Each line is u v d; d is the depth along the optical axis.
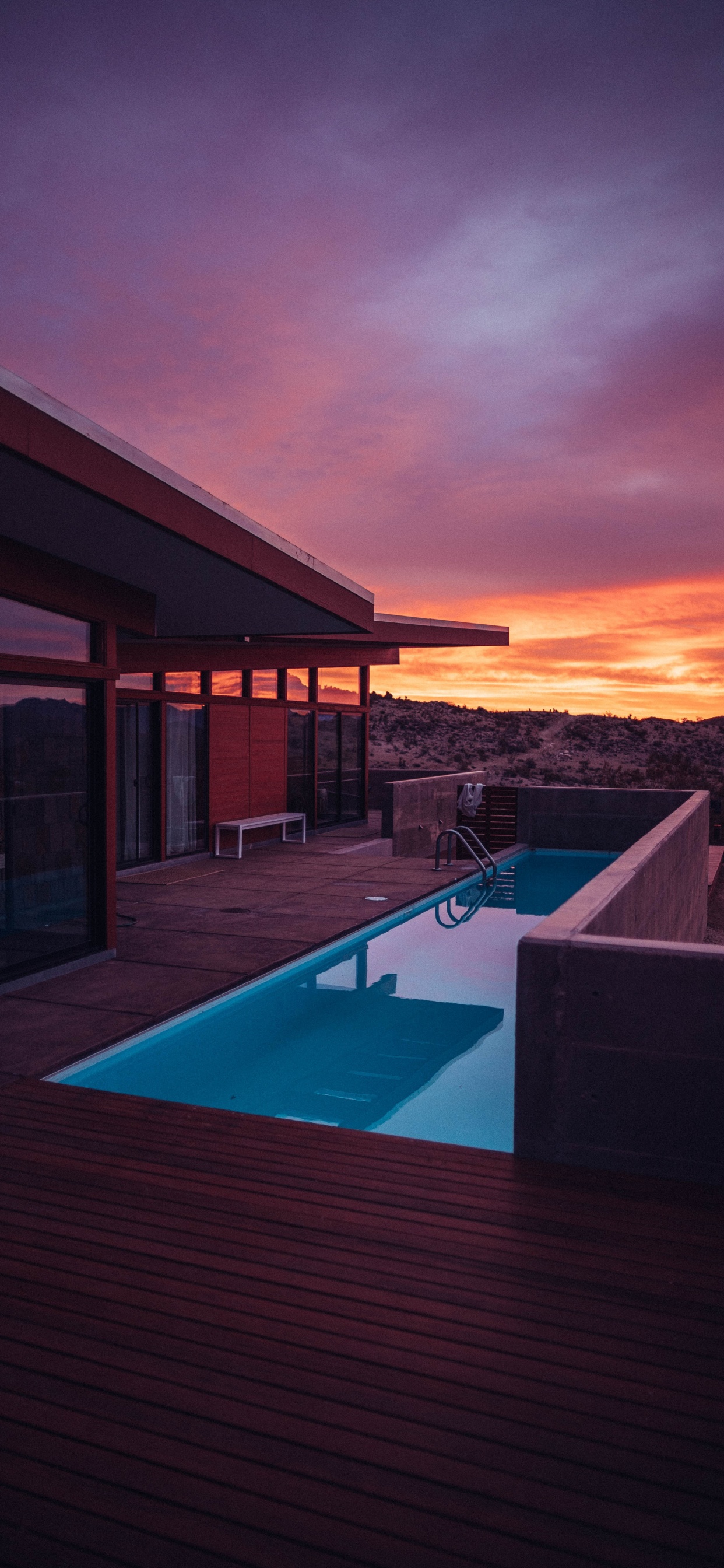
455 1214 3.44
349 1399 2.46
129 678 12.38
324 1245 3.23
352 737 19.27
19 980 6.54
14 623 6.37
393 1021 7.27
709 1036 3.61
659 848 6.70
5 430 4.27
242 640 13.52
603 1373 2.57
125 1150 4.05
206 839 14.05
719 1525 2.08
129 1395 2.47
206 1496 2.14
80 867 7.29
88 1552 1.99
